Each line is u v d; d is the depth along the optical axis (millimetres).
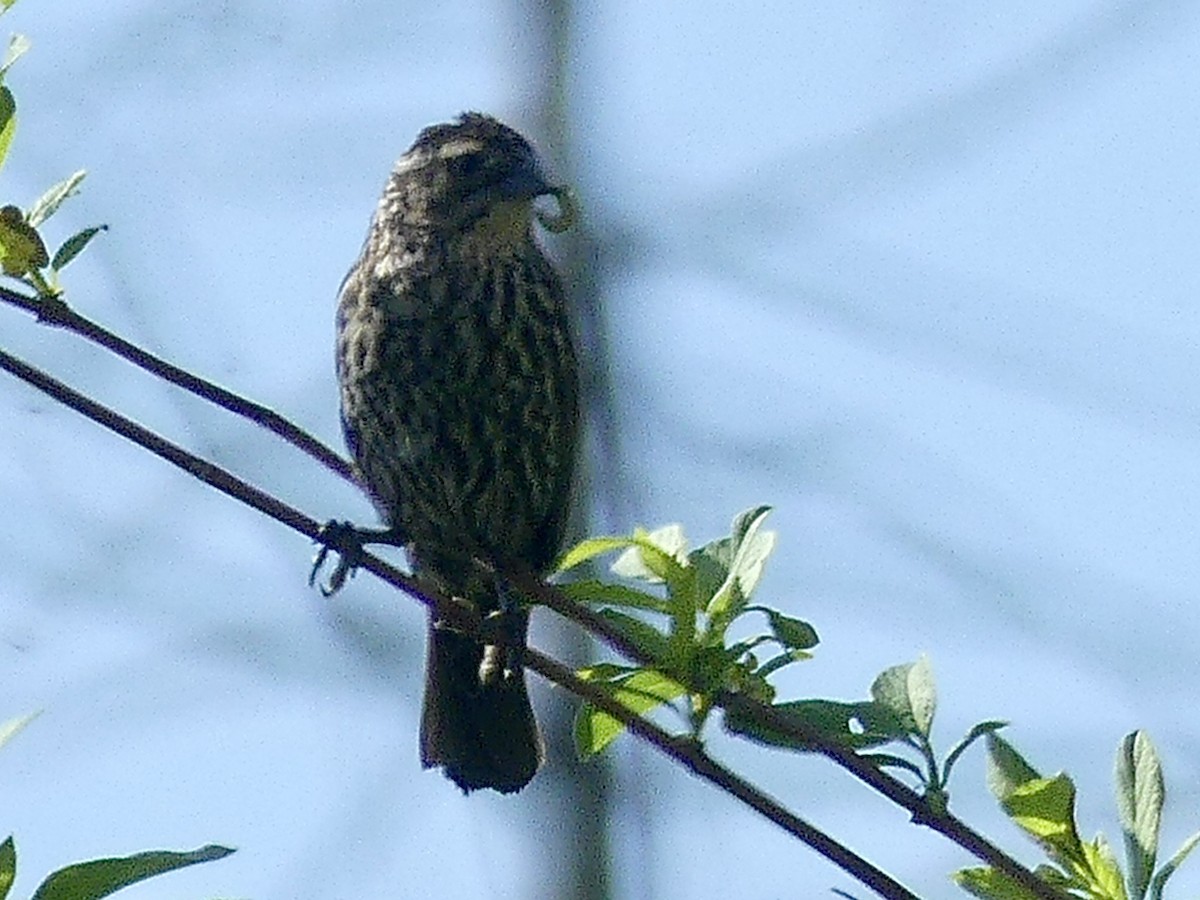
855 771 6547
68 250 7320
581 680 6801
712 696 6824
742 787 6555
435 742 10148
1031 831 6652
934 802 6484
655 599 6926
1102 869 6590
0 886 5945
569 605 7152
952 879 6629
